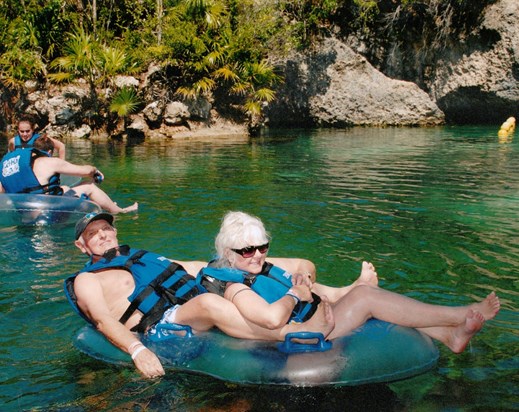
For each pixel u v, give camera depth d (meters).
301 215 7.27
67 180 8.73
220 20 18.48
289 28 19.55
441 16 20.20
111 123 17.41
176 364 3.50
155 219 7.09
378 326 3.54
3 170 7.21
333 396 3.17
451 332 3.50
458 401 3.12
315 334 3.37
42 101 17.12
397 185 9.21
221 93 18.38
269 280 3.65
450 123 21.05
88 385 3.37
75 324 4.20
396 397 3.16
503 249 5.83
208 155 13.09
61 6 18.69
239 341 3.52
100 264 4.02
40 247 5.99
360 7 20.62
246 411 3.09
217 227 6.66
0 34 18.05
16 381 3.43
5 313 4.38
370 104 20.36
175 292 3.88
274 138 16.75
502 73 19.23
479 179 9.65
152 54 18.02
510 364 3.50
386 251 5.79
